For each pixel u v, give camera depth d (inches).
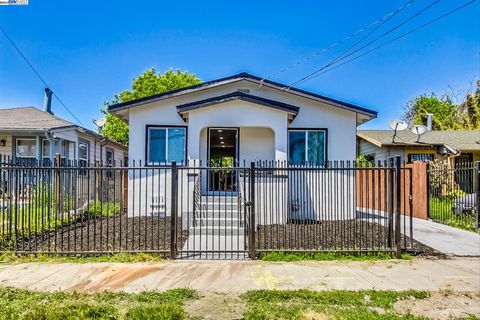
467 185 472.4
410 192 316.5
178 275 247.9
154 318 173.3
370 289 219.8
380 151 807.7
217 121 458.6
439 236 377.1
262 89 514.3
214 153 621.6
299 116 510.0
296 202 473.7
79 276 244.4
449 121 1482.5
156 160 491.8
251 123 459.2
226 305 193.3
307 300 201.0
